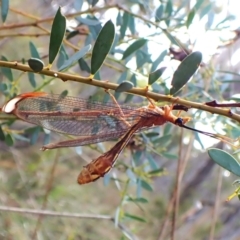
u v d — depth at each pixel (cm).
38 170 39
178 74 12
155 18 19
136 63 18
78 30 19
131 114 13
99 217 23
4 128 20
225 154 12
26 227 34
